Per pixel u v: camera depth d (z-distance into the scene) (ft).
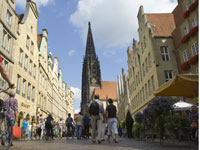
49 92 137.08
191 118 30.55
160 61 77.00
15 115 24.73
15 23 73.15
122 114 172.76
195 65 61.21
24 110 79.61
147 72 89.66
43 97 116.26
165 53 78.74
